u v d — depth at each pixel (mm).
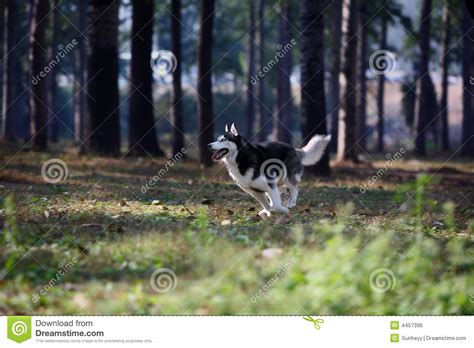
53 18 35781
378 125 43406
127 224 10297
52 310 6887
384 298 6957
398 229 10484
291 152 12711
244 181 11609
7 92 33906
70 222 10359
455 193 17250
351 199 14562
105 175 17672
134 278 7504
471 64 39938
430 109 43562
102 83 23500
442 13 39906
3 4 34594
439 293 7043
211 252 8016
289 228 10172
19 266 7824
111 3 23438
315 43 20250
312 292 6852
